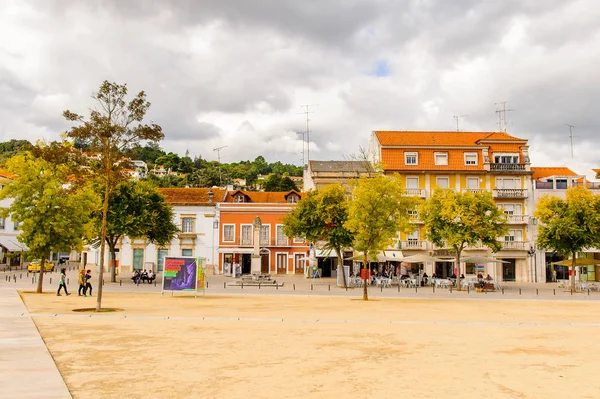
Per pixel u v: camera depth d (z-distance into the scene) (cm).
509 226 5978
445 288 4622
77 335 1600
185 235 6278
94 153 2598
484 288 4238
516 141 6200
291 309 2570
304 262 6341
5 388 948
